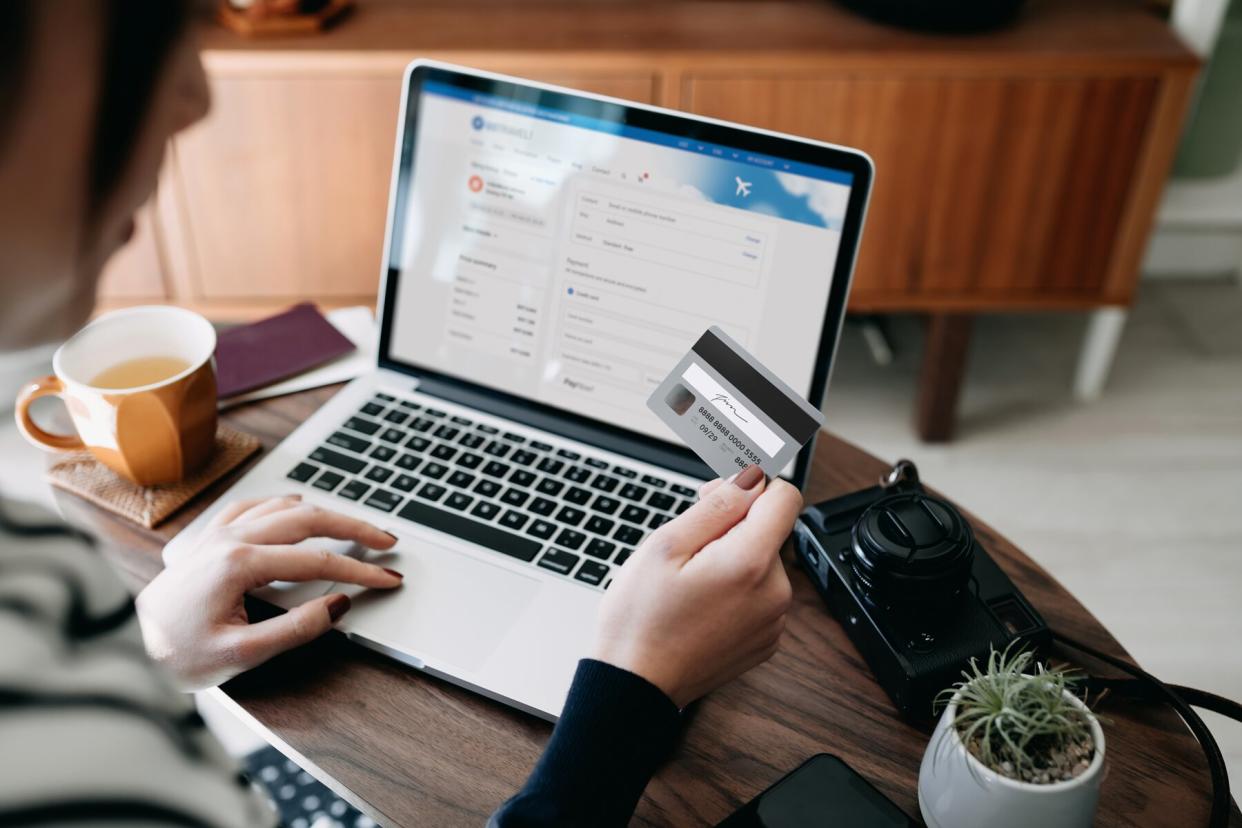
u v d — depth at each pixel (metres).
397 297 0.93
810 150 0.79
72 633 0.31
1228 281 2.51
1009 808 0.55
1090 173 1.78
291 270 1.86
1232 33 2.06
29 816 0.27
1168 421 2.11
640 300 0.85
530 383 0.90
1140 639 1.65
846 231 0.79
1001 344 2.32
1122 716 0.69
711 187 0.82
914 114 1.71
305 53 1.64
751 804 0.61
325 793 1.21
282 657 0.71
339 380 0.97
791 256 0.81
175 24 0.28
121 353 0.86
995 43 1.69
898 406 2.14
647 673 0.57
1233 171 2.25
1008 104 1.70
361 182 1.77
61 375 0.79
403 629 0.71
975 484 1.95
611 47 1.67
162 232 1.81
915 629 0.70
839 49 1.67
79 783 0.28
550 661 0.69
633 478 0.85
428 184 0.90
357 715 0.67
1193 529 1.86
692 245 0.83
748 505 0.64
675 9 1.80
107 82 0.28
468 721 0.67
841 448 0.93
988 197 1.80
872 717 0.69
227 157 1.74
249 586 0.70
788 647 0.74
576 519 0.81
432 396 0.93
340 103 1.69
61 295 0.31
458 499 0.82
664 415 0.73
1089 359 2.10
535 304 0.89
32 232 0.28
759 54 1.65
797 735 0.67
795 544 0.81
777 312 0.82
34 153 0.27
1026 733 0.56
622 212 0.85
